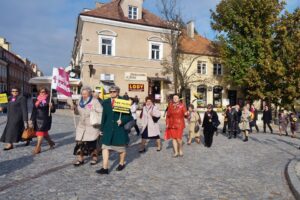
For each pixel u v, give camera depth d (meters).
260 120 29.34
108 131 7.59
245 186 7.09
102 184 6.75
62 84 10.50
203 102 37.06
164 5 31.94
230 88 38.50
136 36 31.72
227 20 35.12
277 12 33.44
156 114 10.98
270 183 7.43
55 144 11.69
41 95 10.03
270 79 32.59
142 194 6.18
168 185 6.90
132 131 17.12
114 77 30.58
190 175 7.86
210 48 38.38
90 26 29.75
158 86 33.03
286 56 31.44
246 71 34.12
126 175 7.59
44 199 5.68
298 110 34.41
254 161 10.08
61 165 8.31
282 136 19.88
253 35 34.03
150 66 32.31
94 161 8.48
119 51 30.92
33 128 10.41
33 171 7.61
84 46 29.52
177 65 32.72
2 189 6.18
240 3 34.50
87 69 29.59
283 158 10.86
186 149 12.19
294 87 31.05
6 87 68.75
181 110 10.23
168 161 9.51
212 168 8.77
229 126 17.12
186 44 37.47
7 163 8.37
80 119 8.23
